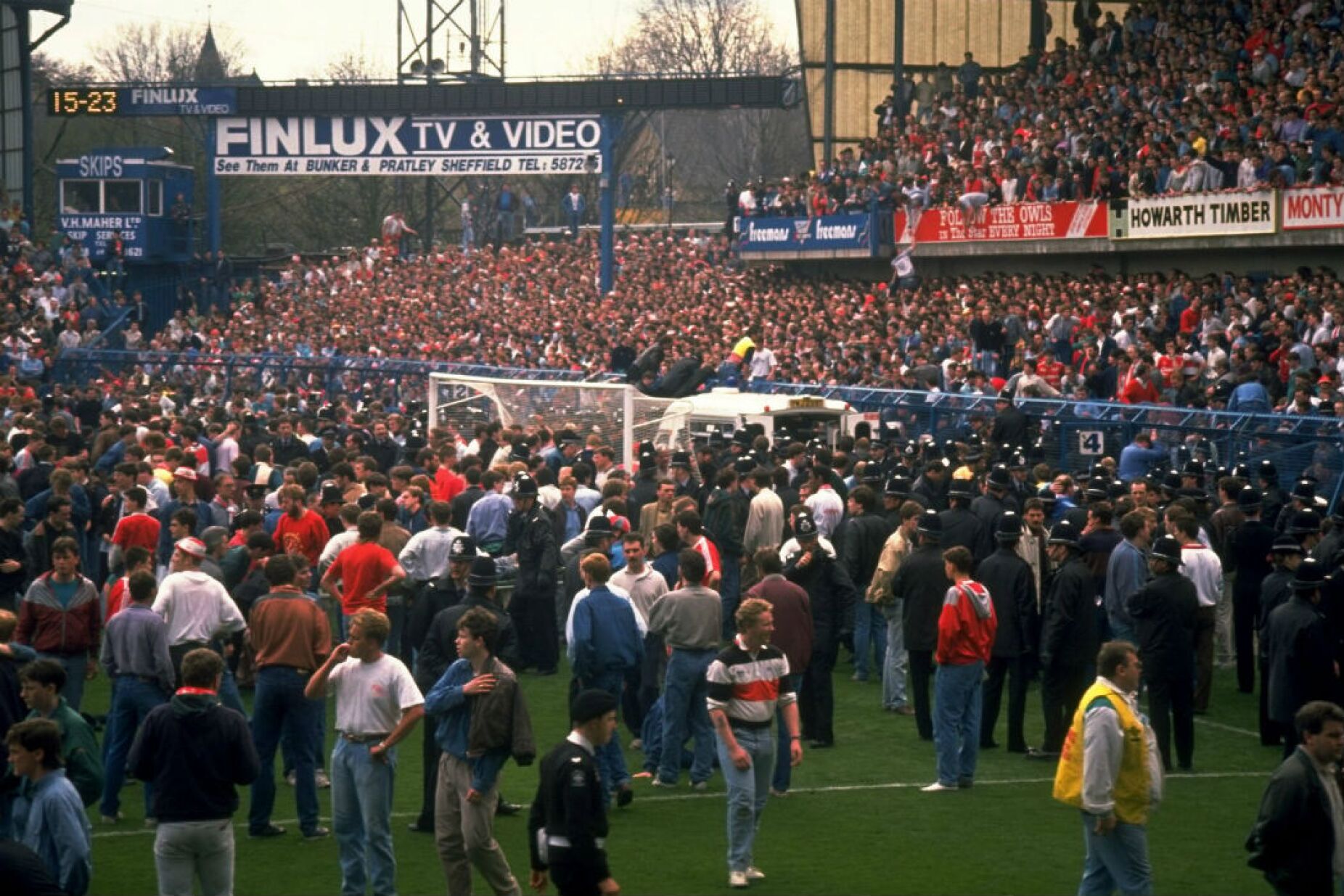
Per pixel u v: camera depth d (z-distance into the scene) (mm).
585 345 53812
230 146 73625
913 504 21016
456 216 116125
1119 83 50344
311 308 67312
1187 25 50438
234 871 15062
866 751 19422
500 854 13492
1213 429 30141
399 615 21359
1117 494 23094
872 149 58469
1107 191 46562
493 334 58969
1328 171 39969
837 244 56250
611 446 31812
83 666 17719
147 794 16250
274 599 15977
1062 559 18578
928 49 66062
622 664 17109
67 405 42812
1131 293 42094
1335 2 46281
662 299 59438
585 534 19359
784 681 14766
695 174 136500
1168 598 18094
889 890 14383
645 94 67562
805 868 15031
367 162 71562
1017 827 16312
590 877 11391
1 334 57156
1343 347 34750
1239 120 43312
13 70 75188
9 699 14062
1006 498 22688
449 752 13547
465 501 23859
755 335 49406
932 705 22000
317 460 31203
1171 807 17031
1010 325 42531
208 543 20312
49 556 21656
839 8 65500
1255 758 19031
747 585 22812
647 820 16625
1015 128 52469
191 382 53156
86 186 74562
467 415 36875
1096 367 38688
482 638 13406
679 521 19562
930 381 38812
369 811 13867
